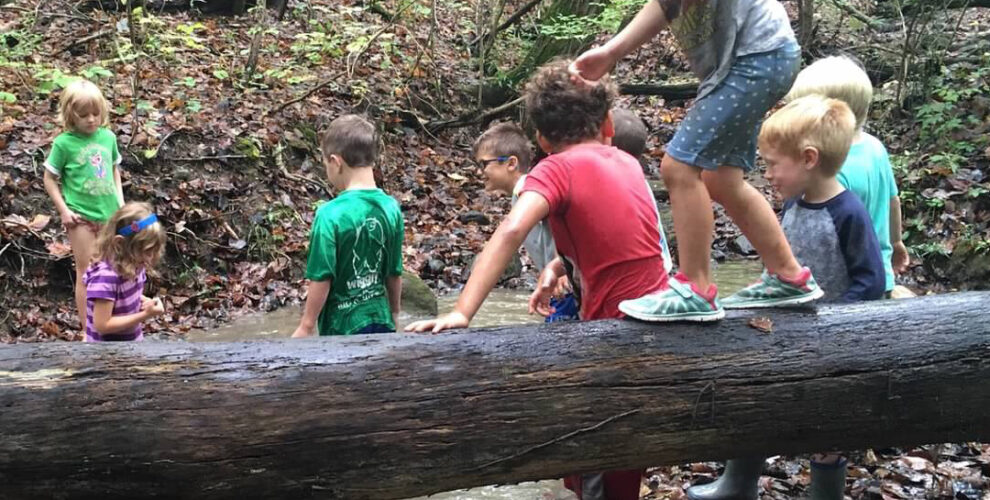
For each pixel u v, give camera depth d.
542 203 2.20
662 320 2.24
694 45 2.21
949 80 8.47
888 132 8.38
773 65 2.12
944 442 2.43
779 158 2.54
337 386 2.05
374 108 8.55
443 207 7.69
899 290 3.33
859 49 9.92
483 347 2.16
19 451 1.91
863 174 2.93
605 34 10.45
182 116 6.84
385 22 10.65
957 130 7.78
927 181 7.12
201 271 5.85
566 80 2.37
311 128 7.71
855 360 2.28
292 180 6.99
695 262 2.26
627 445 2.20
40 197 5.50
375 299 3.15
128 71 7.39
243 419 1.99
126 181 5.96
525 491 3.10
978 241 6.23
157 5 9.77
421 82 9.48
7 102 6.21
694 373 2.21
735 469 2.81
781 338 2.29
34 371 1.97
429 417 2.08
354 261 3.05
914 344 2.32
